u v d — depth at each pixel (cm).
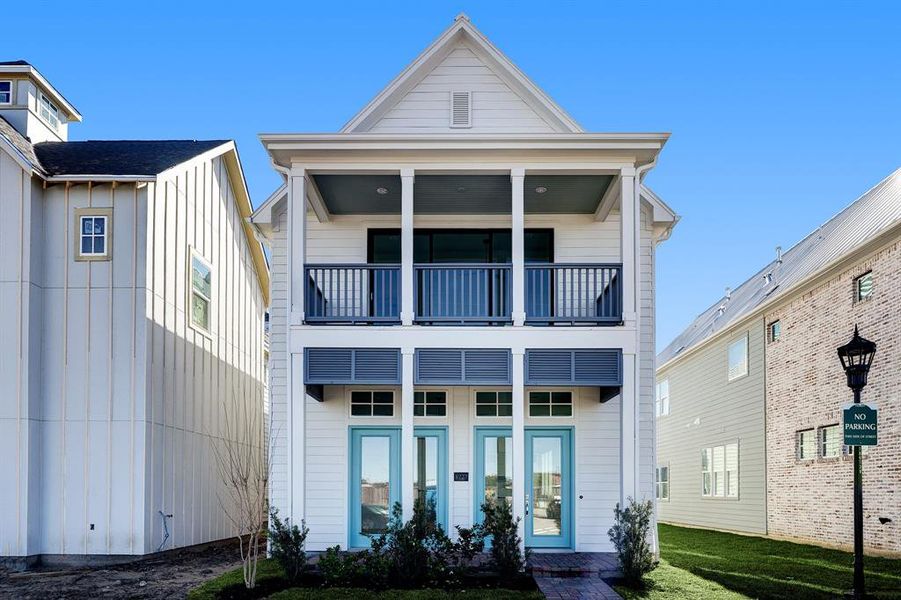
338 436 1245
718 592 950
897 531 1348
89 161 1326
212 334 1545
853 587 994
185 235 1402
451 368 1078
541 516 1227
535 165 1114
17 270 1193
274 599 900
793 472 1758
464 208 1302
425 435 1242
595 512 1220
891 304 1380
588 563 1088
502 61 1238
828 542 1592
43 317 1217
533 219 1312
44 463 1194
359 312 1263
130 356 1214
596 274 1141
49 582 1039
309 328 1084
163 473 1277
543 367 1077
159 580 1041
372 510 1236
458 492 1227
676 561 1240
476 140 1092
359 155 1112
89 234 1237
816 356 1661
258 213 1269
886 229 1352
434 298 1217
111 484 1195
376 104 1228
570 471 1234
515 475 1057
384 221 1329
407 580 982
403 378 1074
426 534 1012
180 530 1348
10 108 1416
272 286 1276
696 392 2436
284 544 1003
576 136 1088
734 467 2105
